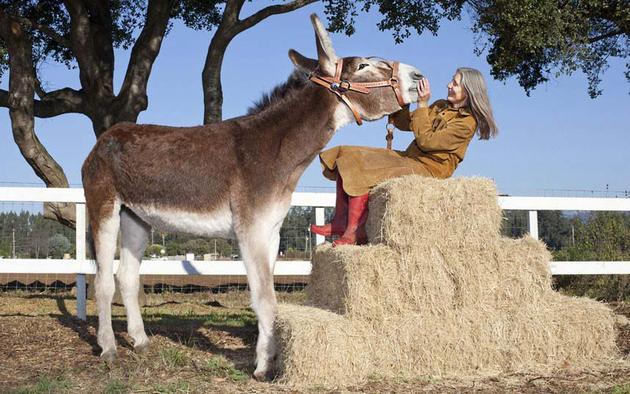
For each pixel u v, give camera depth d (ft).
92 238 17.65
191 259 28.22
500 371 15.52
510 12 30.96
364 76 15.81
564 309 16.16
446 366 15.33
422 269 15.15
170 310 29.63
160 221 16.62
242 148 15.55
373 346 14.92
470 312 15.53
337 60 15.94
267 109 15.92
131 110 33.45
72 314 27.17
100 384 14.88
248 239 15.17
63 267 23.93
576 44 33.14
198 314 28.25
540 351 15.88
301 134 15.51
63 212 30.55
